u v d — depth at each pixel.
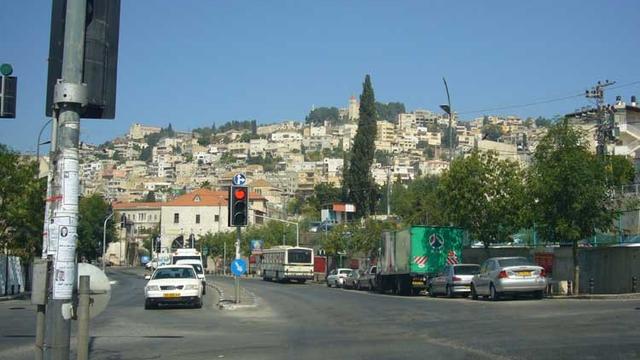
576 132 32.22
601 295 29.20
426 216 55.62
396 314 22.59
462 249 41.16
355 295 39.16
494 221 37.75
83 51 8.02
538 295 28.77
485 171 38.06
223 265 107.38
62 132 7.93
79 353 8.65
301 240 96.06
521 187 36.53
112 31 8.28
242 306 26.75
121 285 56.03
